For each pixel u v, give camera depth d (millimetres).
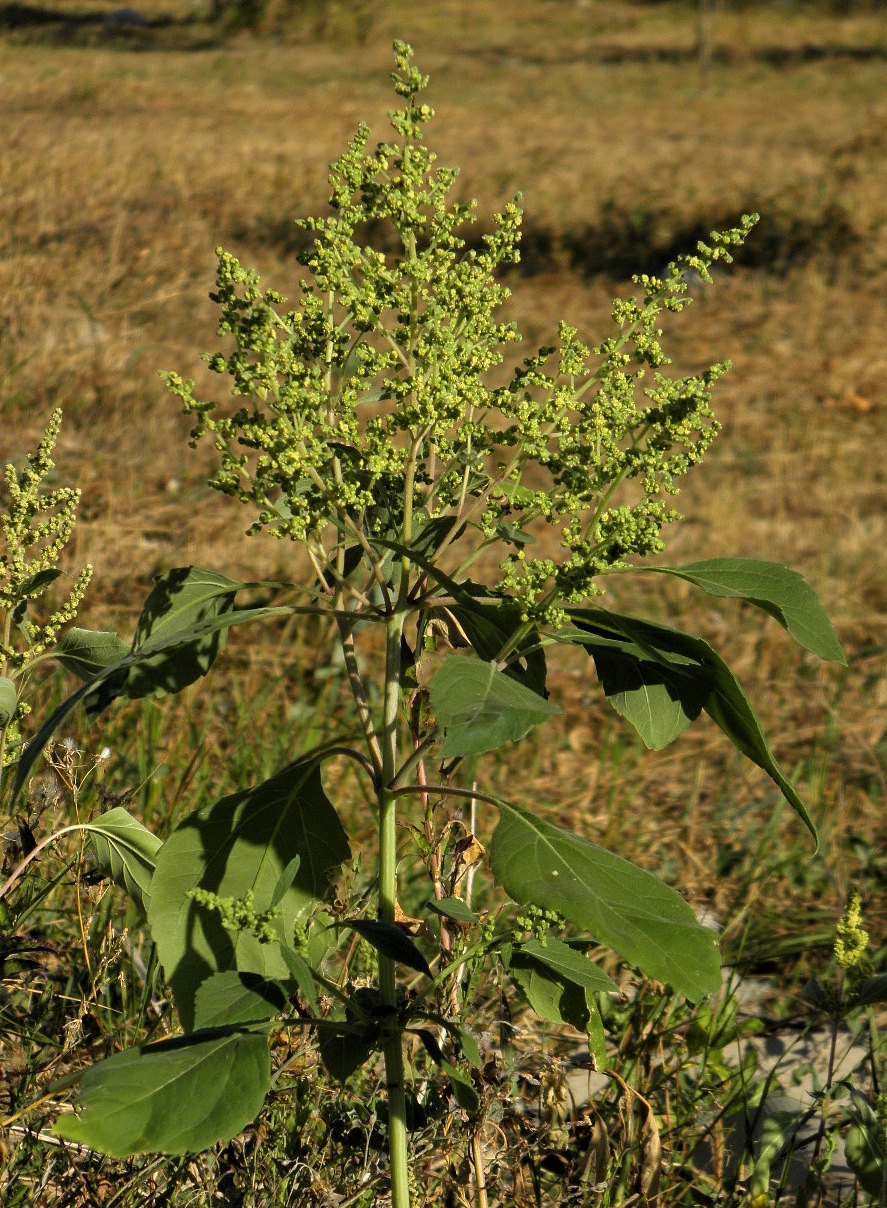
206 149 14266
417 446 1722
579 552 1657
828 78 24812
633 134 18125
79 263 8828
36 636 2162
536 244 11945
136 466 6285
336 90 21516
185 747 4004
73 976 2631
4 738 2182
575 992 1966
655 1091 2719
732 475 7574
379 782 1816
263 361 1621
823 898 3996
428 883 3648
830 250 11844
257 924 1572
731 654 5551
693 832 4266
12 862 2344
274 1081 2131
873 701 5297
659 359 1700
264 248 10453
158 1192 2191
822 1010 2412
